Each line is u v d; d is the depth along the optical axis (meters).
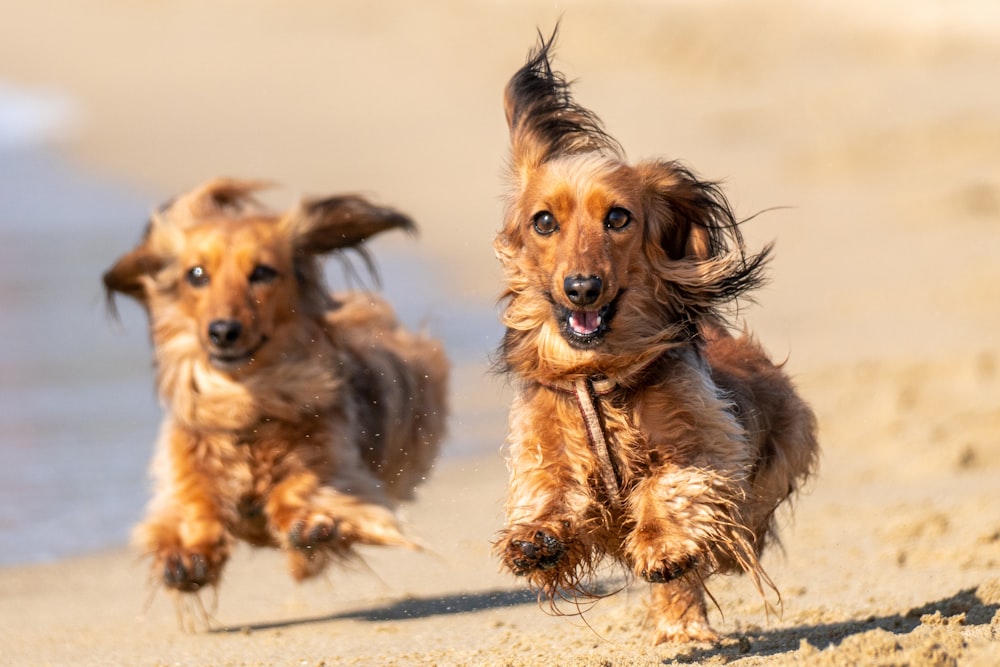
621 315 7.57
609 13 43.81
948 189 26.80
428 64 45.69
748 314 20.06
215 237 10.49
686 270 7.84
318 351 10.73
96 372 18.98
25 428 16.48
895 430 14.69
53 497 14.15
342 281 23.64
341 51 48.88
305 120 40.72
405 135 38.12
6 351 19.95
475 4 49.81
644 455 7.49
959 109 32.03
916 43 39.28
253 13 56.69
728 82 37.66
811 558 10.66
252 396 10.21
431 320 17.16
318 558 10.62
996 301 19.91
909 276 21.72
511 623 9.55
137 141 39.62
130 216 30.06
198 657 8.99
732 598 9.73
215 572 10.04
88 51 54.53
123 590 11.45
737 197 27.58
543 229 7.64
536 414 7.61
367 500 10.36
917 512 11.73
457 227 28.34
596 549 7.69
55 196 32.66
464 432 16.23
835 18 41.56
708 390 7.60
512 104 8.23
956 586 9.50
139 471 14.93
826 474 13.44
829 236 24.70
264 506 10.43
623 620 9.19
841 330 18.91
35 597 11.23
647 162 7.89
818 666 6.36
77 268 25.00
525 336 7.80
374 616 10.07
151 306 11.19
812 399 15.96
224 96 45.09
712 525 7.22
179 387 10.41
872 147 29.88
